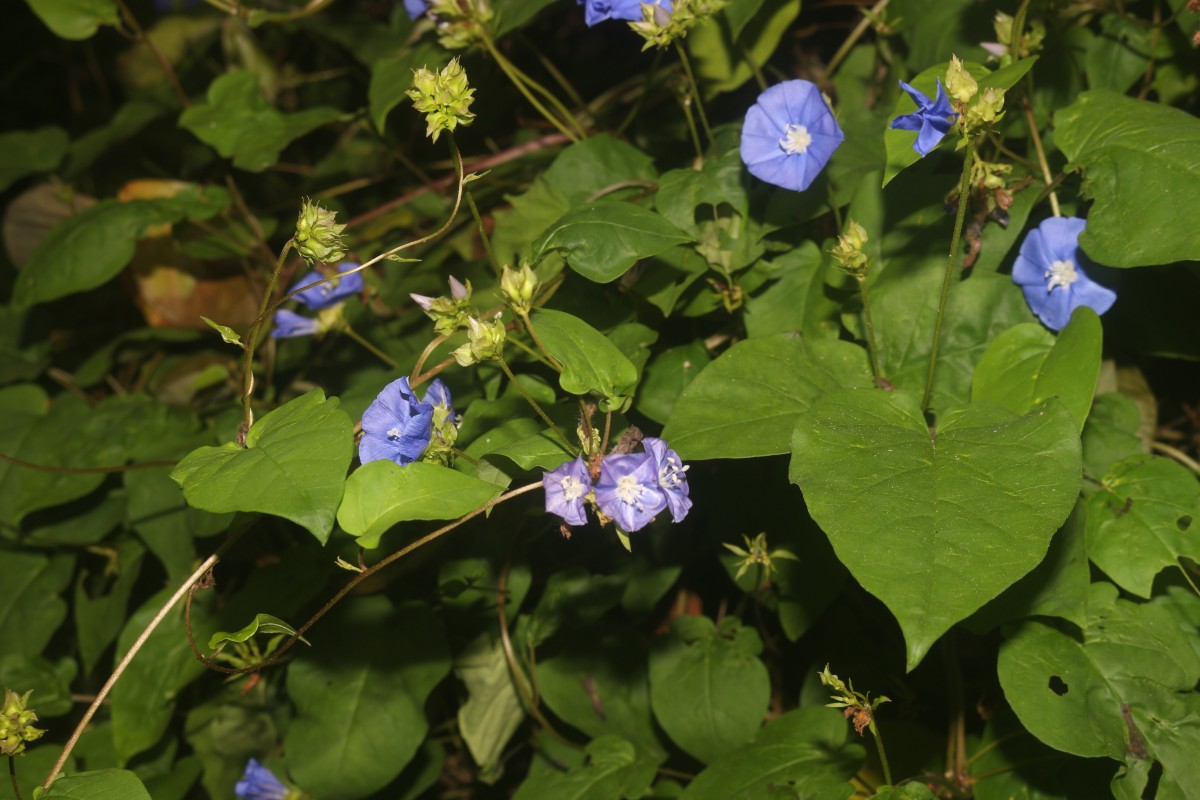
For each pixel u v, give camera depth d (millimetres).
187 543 709
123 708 696
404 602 680
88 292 880
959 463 541
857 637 665
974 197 604
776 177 611
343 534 649
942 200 619
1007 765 616
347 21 796
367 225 741
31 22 1025
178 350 797
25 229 884
